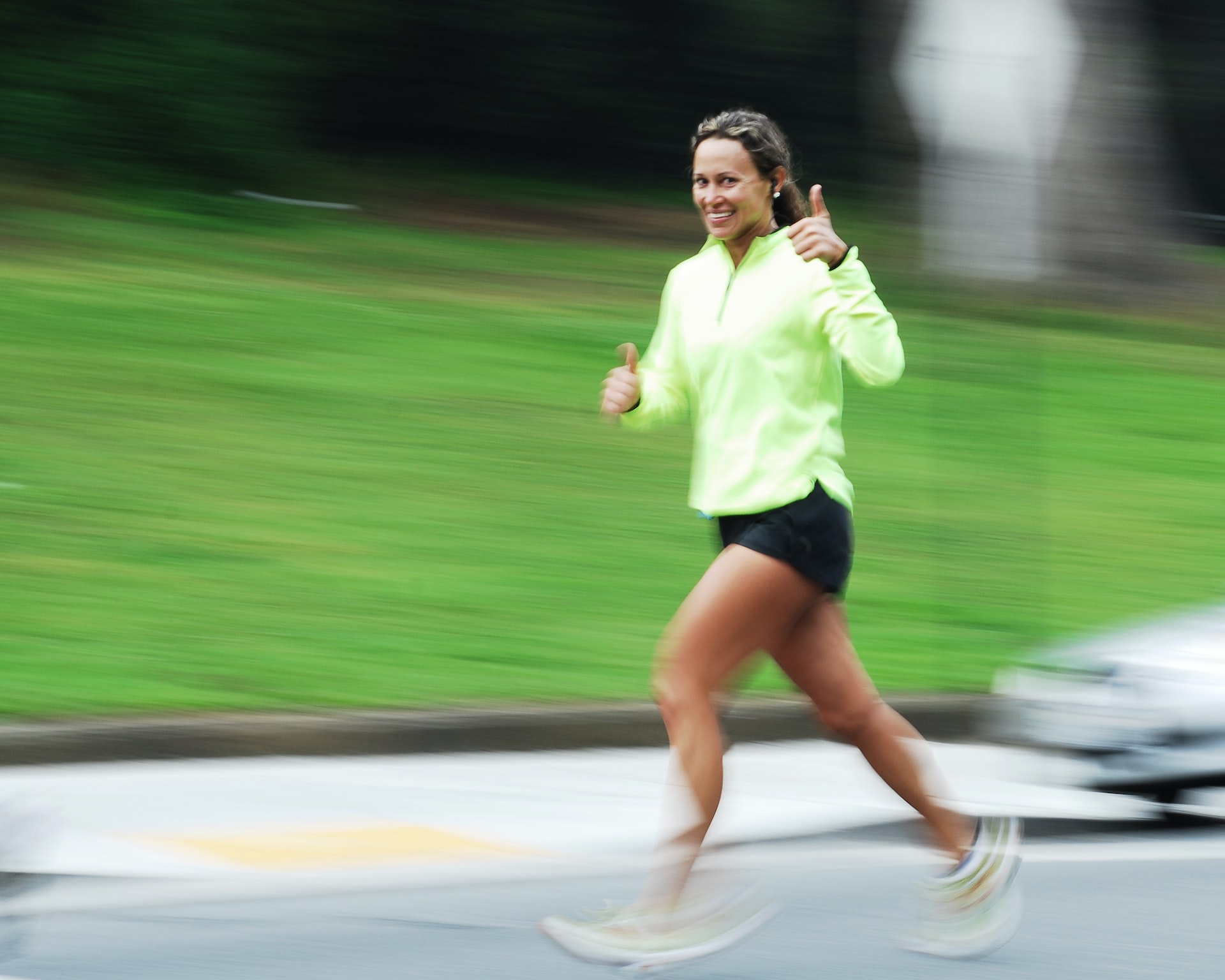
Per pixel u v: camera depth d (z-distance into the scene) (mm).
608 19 85312
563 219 75562
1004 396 49375
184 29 69188
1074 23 63375
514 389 45500
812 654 13969
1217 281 70938
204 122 67938
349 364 46312
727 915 13453
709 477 13719
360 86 81500
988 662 28031
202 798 20750
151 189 65938
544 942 15500
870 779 23109
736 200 13633
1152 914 17078
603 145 86625
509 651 27031
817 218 13242
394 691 24781
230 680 24766
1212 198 100812
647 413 14406
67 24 67438
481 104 84312
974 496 39531
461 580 30672
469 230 70125
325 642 26859
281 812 20234
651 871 13461
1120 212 65688
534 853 18859
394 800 21016
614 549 33281
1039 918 16844
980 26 26656
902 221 69500
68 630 26531
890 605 31172
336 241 63844
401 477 37156
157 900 16625
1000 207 27781
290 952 15070
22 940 14844
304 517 33812
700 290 13938
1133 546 36531
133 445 37656
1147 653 21656
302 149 75750
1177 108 97562
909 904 17266
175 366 44312
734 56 86562
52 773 21719
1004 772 23906
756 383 13500
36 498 33406
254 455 37812
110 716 22906
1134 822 21500
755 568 13391
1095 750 21250
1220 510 40219
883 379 13250
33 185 63438
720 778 13414
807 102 87125
